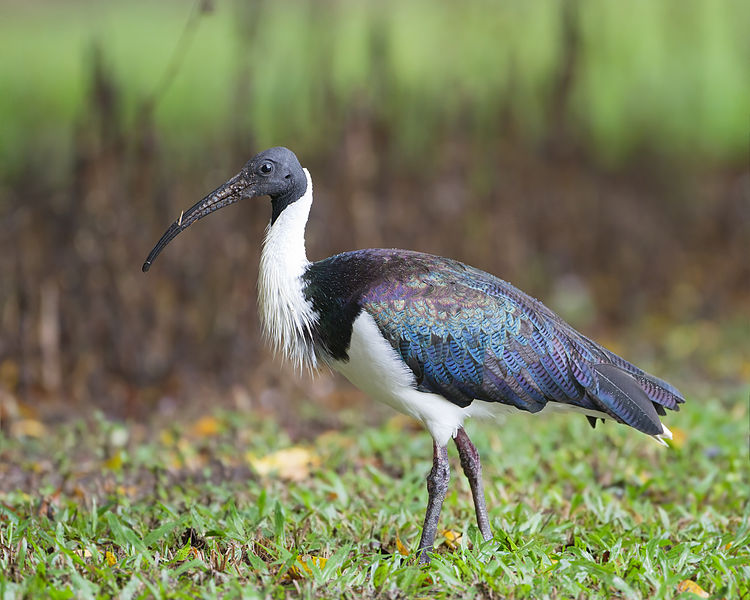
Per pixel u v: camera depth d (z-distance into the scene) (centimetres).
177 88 2444
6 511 885
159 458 1115
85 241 1387
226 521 855
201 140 1834
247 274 1436
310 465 1077
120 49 2764
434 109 1747
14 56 2856
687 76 2439
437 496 827
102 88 1381
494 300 835
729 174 2119
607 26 2394
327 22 1775
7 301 1390
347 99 1588
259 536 837
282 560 769
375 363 829
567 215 1808
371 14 2247
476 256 1652
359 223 1520
